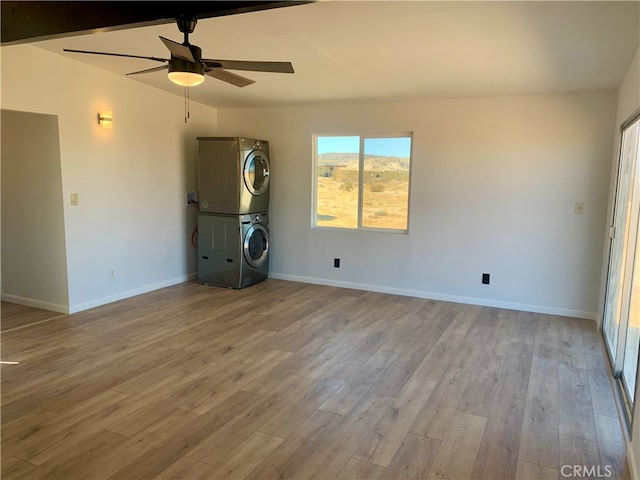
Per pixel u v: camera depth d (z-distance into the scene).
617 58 3.29
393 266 5.32
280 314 4.52
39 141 4.28
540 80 3.96
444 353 3.56
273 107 5.74
